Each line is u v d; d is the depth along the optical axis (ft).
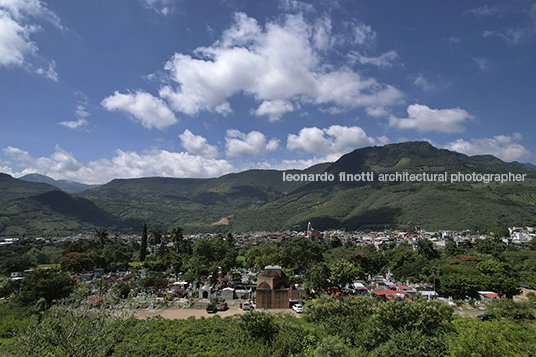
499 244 377.71
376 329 117.19
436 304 121.49
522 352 88.99
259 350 114.62
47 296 176.04
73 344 49.93
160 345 121.19
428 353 103.35
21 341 51.70
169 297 212.64
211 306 183.01
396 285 263.70
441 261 328.90
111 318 58.34
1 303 185.37
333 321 129.80
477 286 221.87
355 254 343.05
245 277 294.87
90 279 280.10
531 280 249.55
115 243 410.52
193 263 325.83
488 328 101.04
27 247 509.35
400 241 504.02
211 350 120.06
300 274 337.52
